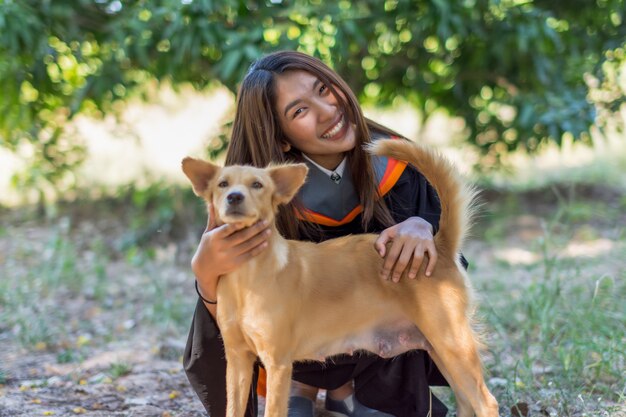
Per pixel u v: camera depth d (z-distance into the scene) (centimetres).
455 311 301
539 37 706
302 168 297
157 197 895
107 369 441
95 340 507
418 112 990
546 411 355
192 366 324
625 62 877
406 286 305
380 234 315
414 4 708
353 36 686
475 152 894
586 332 437
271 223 298
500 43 726
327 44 644
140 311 572
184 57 716
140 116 1123
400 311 310
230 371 303
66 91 801
